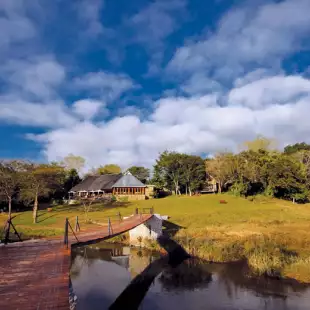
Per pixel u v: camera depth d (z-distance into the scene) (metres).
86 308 14.84
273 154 61.38
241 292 15.89
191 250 24.70
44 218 40.91
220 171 61.25
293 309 13.69
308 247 23.36
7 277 8.09
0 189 40.06
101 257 25.34
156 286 17.72
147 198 61.16
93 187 65.62
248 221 36.44
